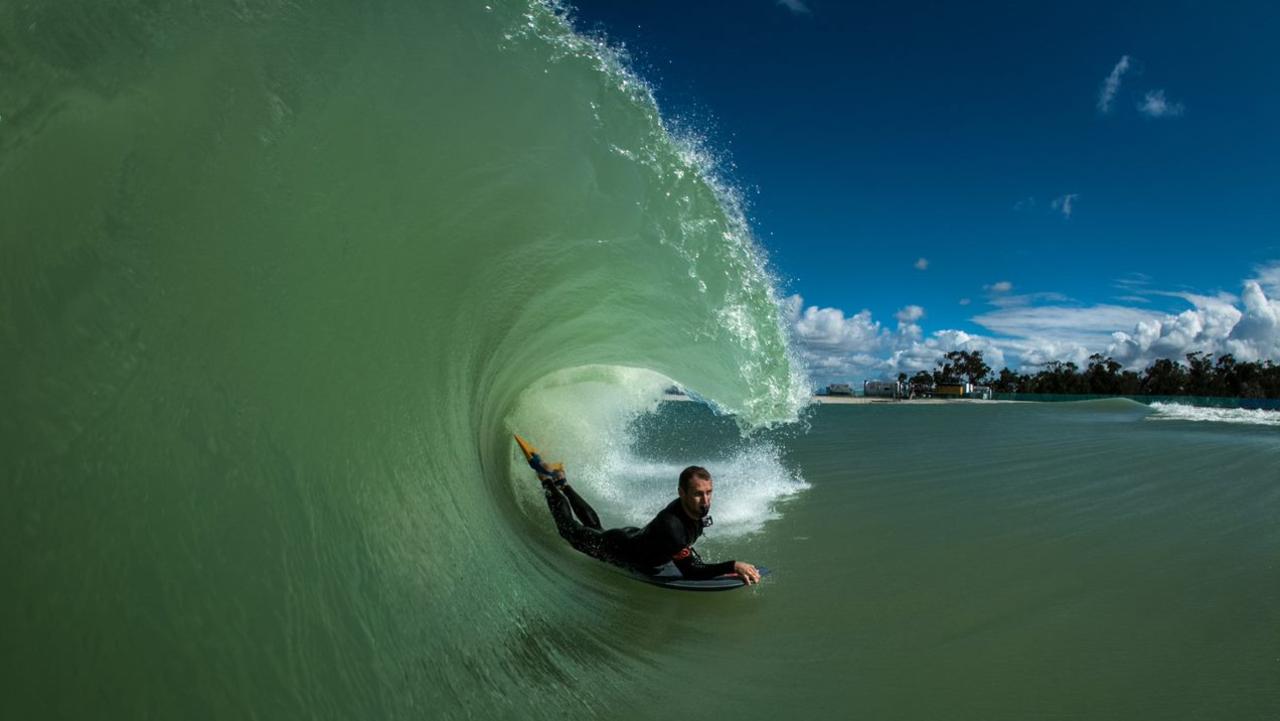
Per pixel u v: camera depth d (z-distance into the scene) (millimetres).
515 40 3371
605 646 3039
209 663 1637
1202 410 30609
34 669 1398
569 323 5133
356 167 2785
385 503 2594
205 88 2355
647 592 3924
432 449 3197
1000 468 9570
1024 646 3150
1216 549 4930
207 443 1946
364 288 2807
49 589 1495
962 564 4547
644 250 4195
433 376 3375
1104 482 8250
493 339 4332
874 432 17047
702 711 2508
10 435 1594
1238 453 11680
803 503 6695
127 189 2055
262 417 2146
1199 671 2867
